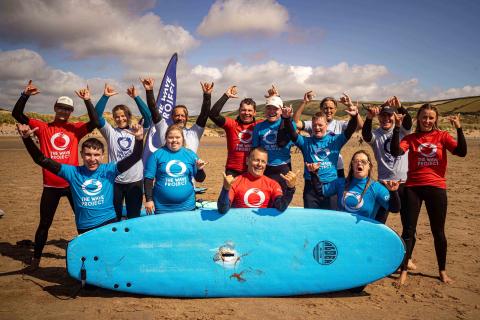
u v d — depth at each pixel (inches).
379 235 154.6
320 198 180.7
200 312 135.1
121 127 203.0
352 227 153.9
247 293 150.8
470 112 6914.4
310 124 219.8
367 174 165.5
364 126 180.7
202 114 200.2
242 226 151.1
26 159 808.3
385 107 184.7
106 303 142.9
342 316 133.5
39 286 161.0
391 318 132.5
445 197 167.5
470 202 349.4
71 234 247.9
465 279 172.6
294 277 151.3
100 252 147.7
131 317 130.3
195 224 150.0
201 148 1304.1
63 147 188.2
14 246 221.1
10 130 2768.2
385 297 152.6
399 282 167.2
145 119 214.7
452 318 133.4
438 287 163.0
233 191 158.7
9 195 386.0
